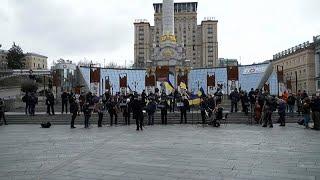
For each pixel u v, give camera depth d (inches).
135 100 947.3
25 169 425.1
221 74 3248.0
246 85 3181.6
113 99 1122.7
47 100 1309.1
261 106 1129.4
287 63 4151.1
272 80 3078.2
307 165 438.3
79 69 3068.4
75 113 1040.8
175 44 2972.4
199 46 5007.4
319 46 3469.5
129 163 457.4
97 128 1018.7
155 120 1222.9
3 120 1232.8
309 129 940.6
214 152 545.0
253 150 562.6
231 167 427.8
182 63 2992.1
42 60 6437.0
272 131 885.2
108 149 583.8
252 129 948.6
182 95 1369.3
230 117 1216.8
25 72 3855.8
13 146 631.8
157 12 5032.0
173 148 590.9
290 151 550.3
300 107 1243.8
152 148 592.7
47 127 1056.8
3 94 2972.4
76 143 665.6
